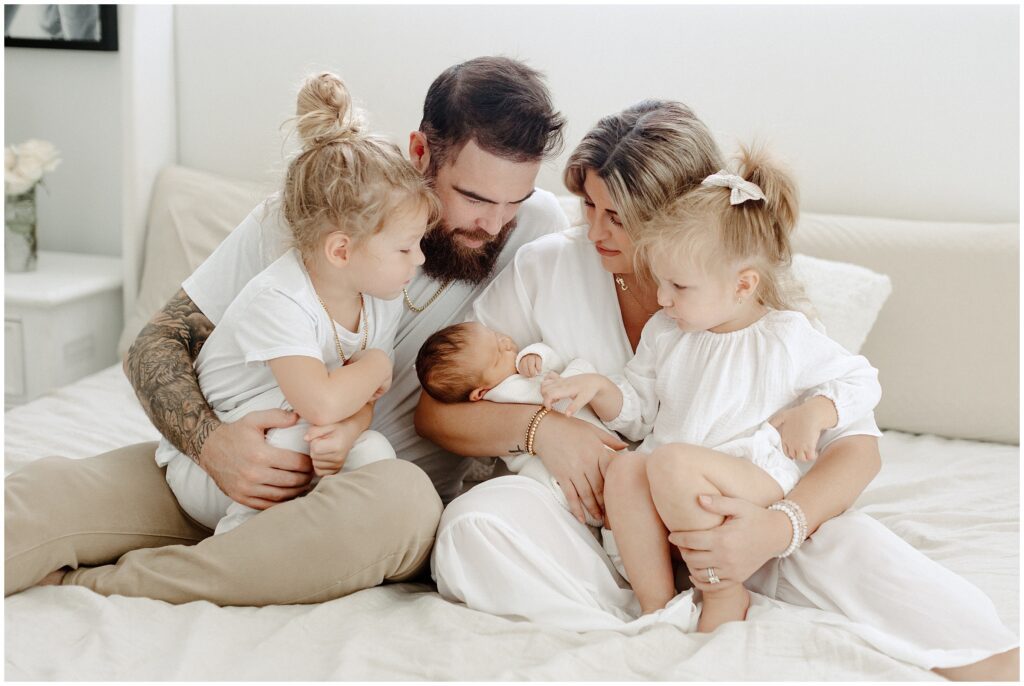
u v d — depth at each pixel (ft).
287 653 3.94
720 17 8.61
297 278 5.03
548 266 5.50
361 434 5.13
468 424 5.23
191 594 4.42
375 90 9.41
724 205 4.66
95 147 10.37
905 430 7.59
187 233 9.09
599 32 8.89
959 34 8.11
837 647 3.91
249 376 5.16
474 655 3.92
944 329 7.51
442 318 5.94
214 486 5.08
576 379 4.98
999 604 4.52
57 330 8.99
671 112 5.00
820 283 7.36
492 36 9.12
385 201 4.81
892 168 8.43
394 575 4.63
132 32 9.09
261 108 9.64
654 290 5.23
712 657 3.85
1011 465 6.73
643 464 4.59
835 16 8.36
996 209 8.23
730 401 4.74
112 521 4.86
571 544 4.60
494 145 5.02
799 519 4.36
